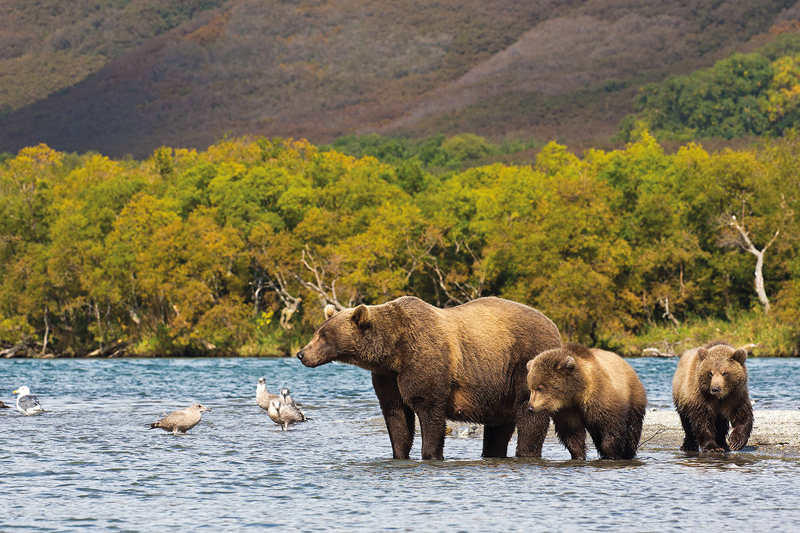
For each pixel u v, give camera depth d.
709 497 13.11
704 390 16.45
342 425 23.38
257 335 74.06
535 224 72.94
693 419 16.89
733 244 72.81
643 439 19.42
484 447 16.44
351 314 14.65
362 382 42.25
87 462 16.92
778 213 71.44
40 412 26.59
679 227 74.69
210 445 19.34
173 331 73.00
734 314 71.81
